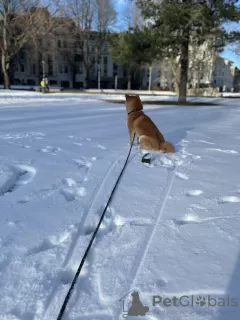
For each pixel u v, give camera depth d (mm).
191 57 29984
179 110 11117
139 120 4035
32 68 47219
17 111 9367
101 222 2084
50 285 1467
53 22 26531
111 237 1889
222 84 60781
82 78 51250
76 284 1473
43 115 8305
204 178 2988
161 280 1476
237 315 1261
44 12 25984
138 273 1532
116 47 15680
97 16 36375
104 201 2412
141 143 3990
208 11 13055
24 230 1959
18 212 2211
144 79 55562
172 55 15742
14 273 1540
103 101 16172
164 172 3176
